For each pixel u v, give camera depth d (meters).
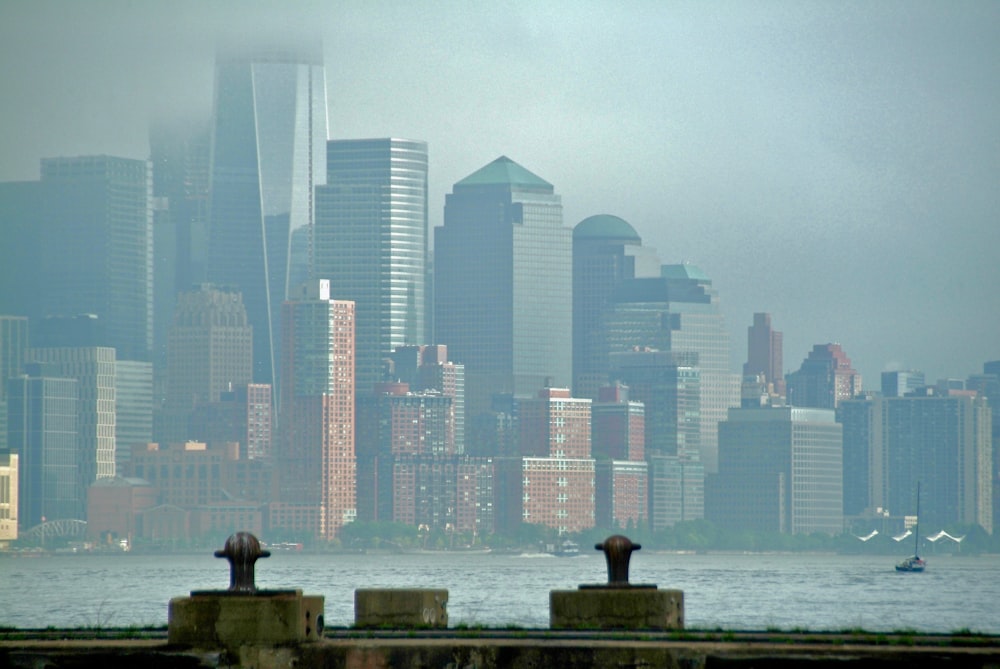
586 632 176.88
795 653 155.00
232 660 156.12
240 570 160.88
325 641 160.88
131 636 182.12
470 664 158.25
